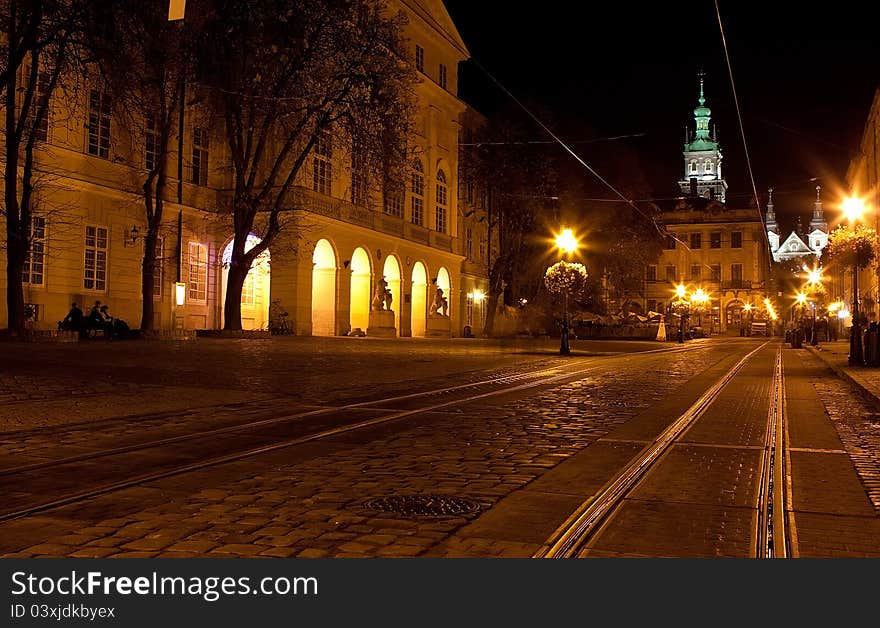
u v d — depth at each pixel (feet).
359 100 107.86
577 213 187.83
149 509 18.54
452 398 43.60
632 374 66.08
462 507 18.86
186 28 91.61
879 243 77.66
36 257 97.25
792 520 18.20
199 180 125.90
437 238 170.09
